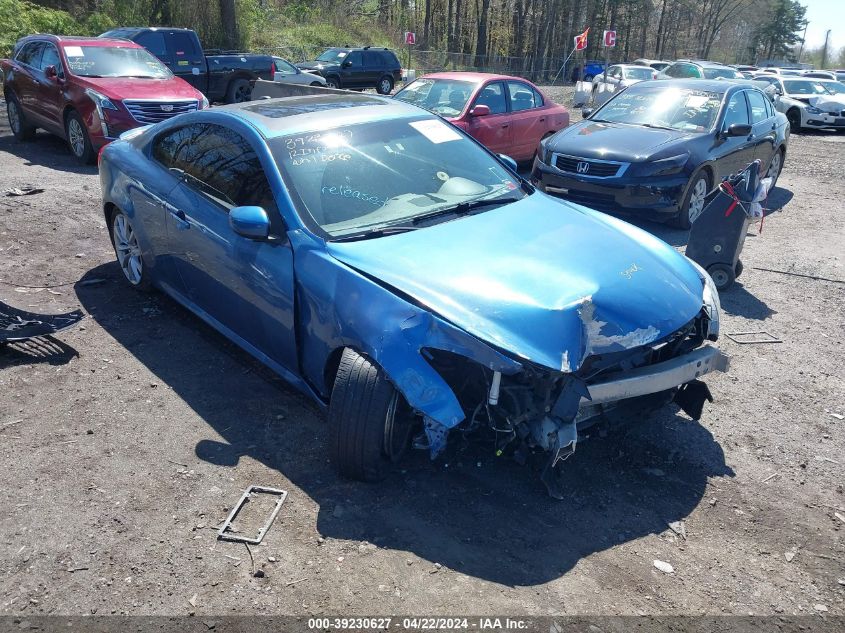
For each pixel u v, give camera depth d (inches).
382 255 138.6
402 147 174.6
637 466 145.1
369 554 117.7
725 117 343.6
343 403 127.6
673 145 316.5
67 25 888.3
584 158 320.2
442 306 125.1
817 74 1316.4
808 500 136.0
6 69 475.5
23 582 110.7
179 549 118.0
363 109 186.4
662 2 3469.5
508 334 121.0
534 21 2459.4
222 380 174.4
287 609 106.3
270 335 157.4
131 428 152.9
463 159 181.3
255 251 154.8
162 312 213.5
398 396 128.8
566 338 122.0
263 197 157.2
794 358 198.1
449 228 150.7
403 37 2064.5
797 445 154.9
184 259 184.1
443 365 131.8
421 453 145.8
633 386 129.8
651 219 320.8
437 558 117.3
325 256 140.7
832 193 434.6
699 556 120.1
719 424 162.4
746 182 233.0
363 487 134.9
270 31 1437.0
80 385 170.4
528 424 129.3
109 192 217.8
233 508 128.1
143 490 132.7
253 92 354.6
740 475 143.5
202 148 183.3
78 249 267.0
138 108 397.7
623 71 917.2
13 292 222.7
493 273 133.7
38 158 429.4
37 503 128.3
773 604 110.2
